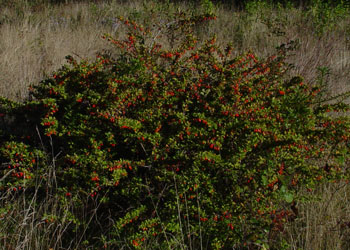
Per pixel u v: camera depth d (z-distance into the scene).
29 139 3.84
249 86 3.50
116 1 11.32
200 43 7.82
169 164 3.18
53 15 9.84
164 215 3.16
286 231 3.24
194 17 4.76
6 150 3.33
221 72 3.67
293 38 7.79
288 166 3.22
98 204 3.40
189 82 3.56
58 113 3.72
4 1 10.59
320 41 7.56
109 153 3.38
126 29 8.25
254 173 3.08
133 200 3.24
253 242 2.89
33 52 6.58
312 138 3.39
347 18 9.36
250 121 3.26
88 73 3.55
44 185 3.39
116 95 3.28
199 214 2.90
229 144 3.27
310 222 3.27
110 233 3.09
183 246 2.95
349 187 3.78
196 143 3.22
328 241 3.14
